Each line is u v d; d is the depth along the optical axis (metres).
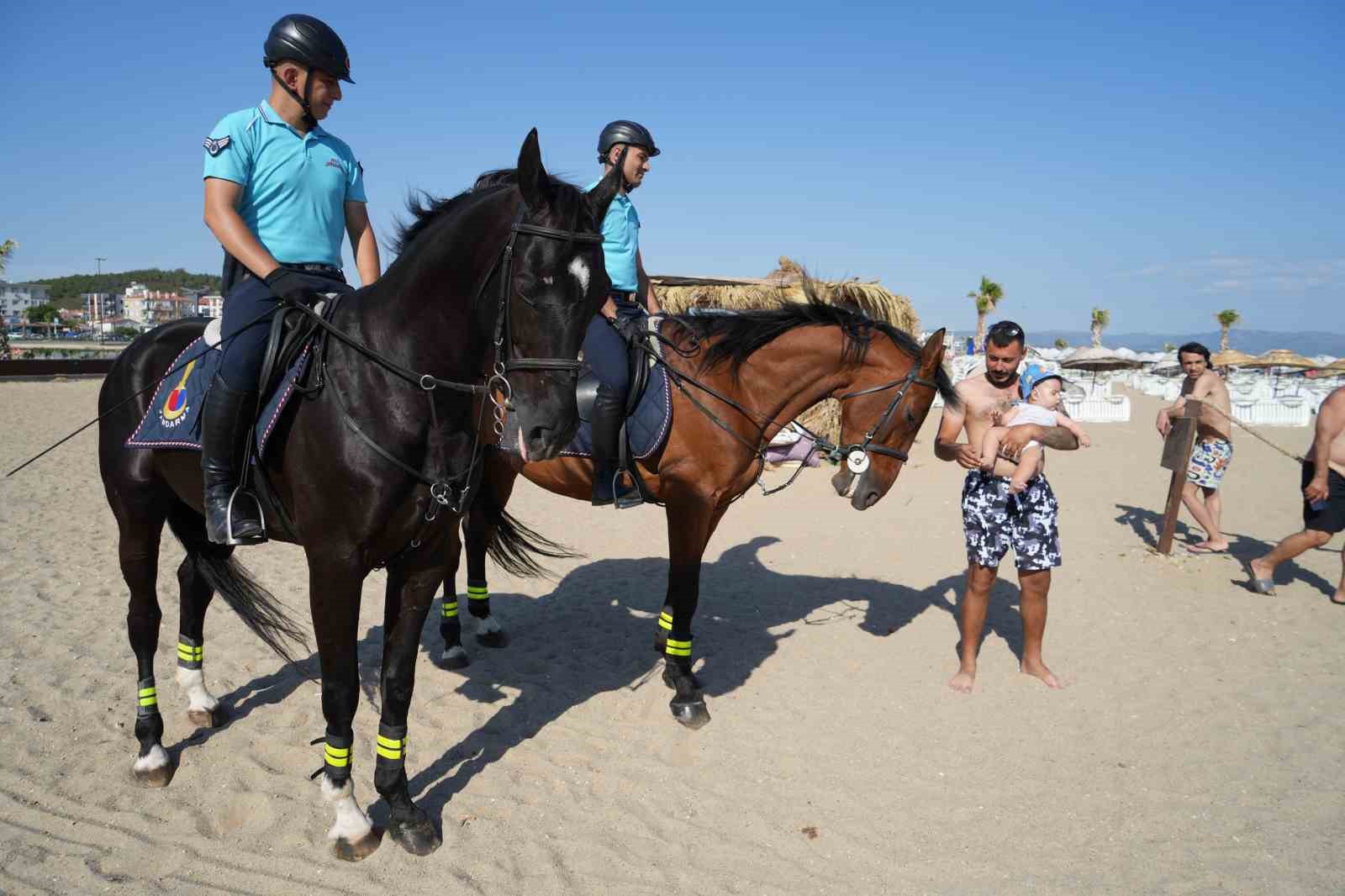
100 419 3.93
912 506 10.70
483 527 5.54
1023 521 4.95
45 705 4.45
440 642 5.75
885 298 12.80
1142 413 24.56
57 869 3.14
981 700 4.90
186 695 4.50
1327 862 3.37
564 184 2.79
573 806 3.77
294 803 3.66
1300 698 4.90
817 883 3.27
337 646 3.22
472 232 2.98
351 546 3.15
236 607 4.18
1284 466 14.02
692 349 4.77
